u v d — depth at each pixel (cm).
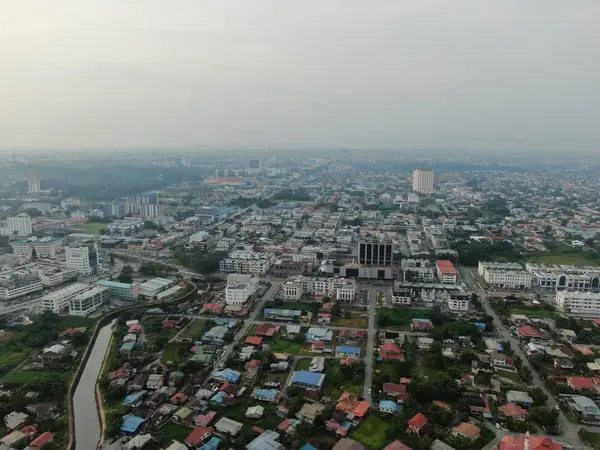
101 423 18375
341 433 17175
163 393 19988
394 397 19538
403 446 16000
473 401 18938
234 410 18975
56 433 17575
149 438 16862
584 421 18012
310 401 19412
